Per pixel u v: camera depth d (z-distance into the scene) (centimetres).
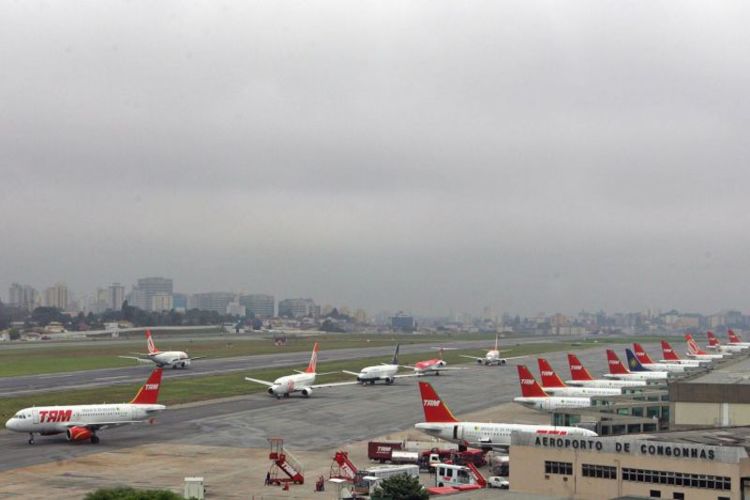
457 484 10044
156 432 14250
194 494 9262
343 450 12681
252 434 14100
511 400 19225
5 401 17625
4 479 10431
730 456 6950
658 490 7275
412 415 16562
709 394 11662
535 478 7906
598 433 12388
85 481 10319
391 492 8700
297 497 9600
